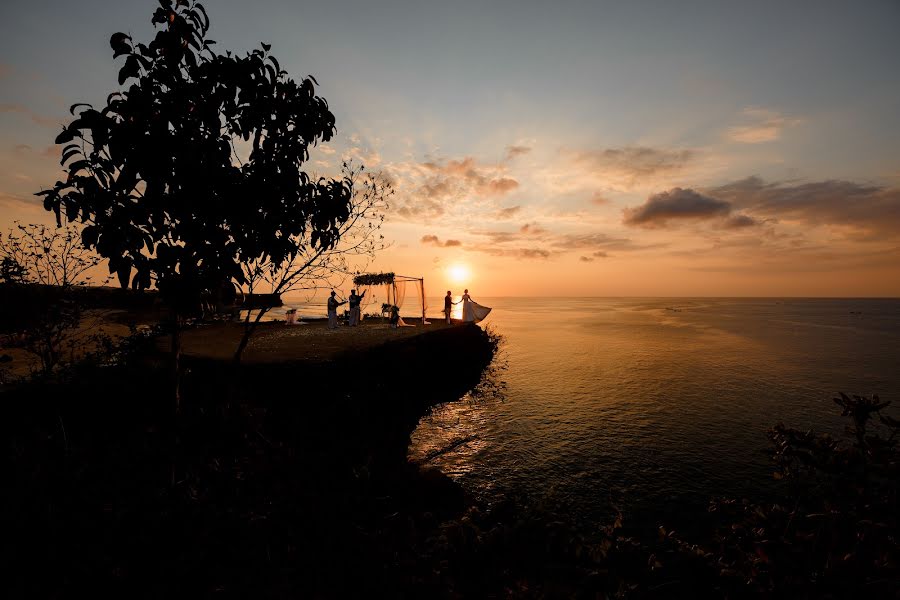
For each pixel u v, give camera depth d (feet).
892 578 9.62
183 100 11.00
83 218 10.49
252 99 11.96
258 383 32.42
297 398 31.89
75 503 14.51
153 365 31.14
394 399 43.45
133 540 13.14
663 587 15.24
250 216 12.24
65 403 22.94
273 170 12.62
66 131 9.76
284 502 16.46
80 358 28.25
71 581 11.31
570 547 16.07
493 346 104.73
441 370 64.18
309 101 13.51
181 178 10.88
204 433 20.53
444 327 86.48
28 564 11.68
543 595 13.37
